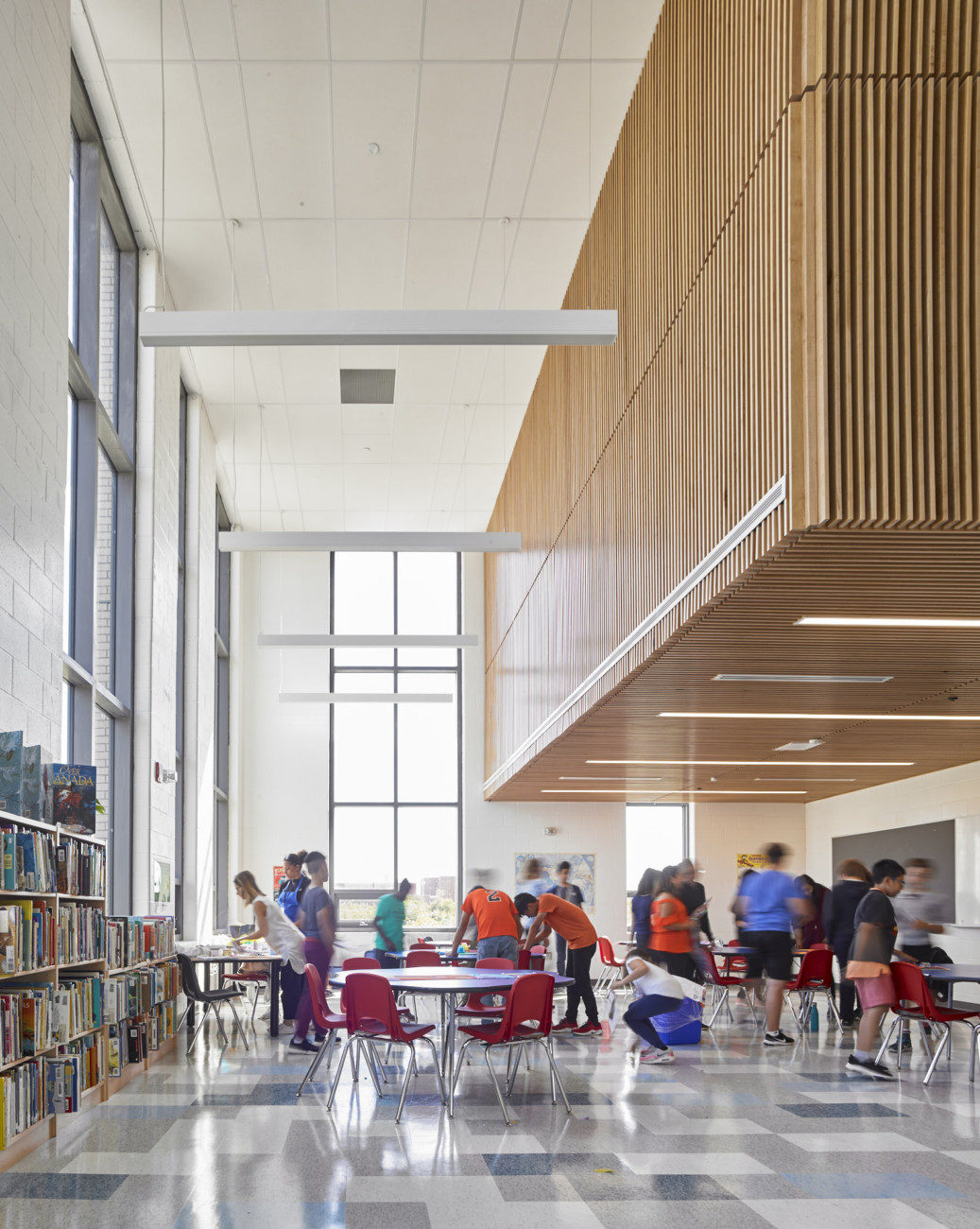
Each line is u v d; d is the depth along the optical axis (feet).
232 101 29.22
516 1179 17.06
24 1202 15.88
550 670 39.55
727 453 20.18
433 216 34.58
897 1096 24.00
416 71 28.25
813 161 16.97
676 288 23.93
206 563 48.11
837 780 52.65
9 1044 17.39
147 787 33.91
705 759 44.32
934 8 16.97
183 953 32.19
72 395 29.91
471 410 47.80
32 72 22.02
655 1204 15.72
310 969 24.68
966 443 16.34
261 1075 26.91
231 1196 16.12
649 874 37.35
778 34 17.90
